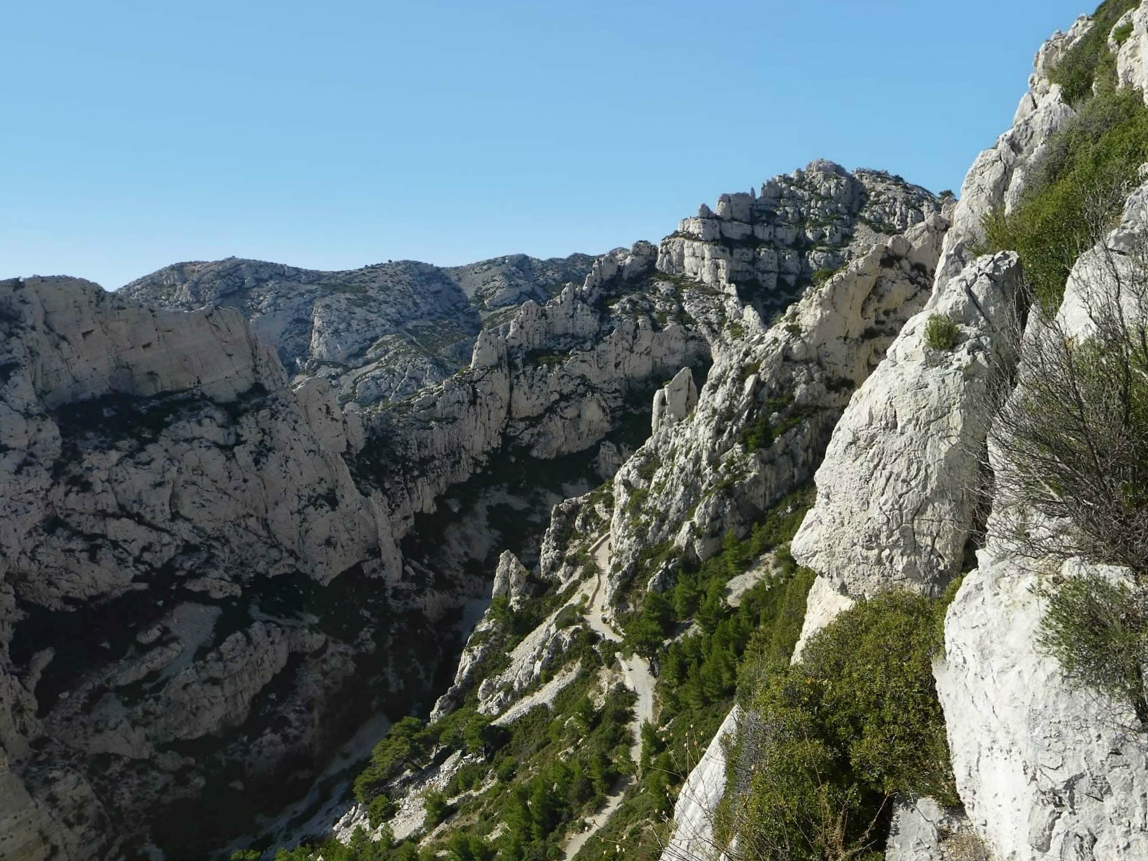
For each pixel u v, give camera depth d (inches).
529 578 3508.9
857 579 978.1
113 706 2837.1
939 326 927.7
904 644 799.7
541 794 1955.0
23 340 3250.5
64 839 2461.9
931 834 650.2
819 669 871.1
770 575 2267.5
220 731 3029.0
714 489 2637.8
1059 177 1165.1
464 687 3196.4
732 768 959.0
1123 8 1686.8
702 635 2246.6
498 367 5216.5
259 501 3708.2
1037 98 1892.2
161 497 3363.7
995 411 689.0
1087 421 529.0
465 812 2326.5
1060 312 712.4
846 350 2581.2
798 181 6609.3
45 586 2962.6
